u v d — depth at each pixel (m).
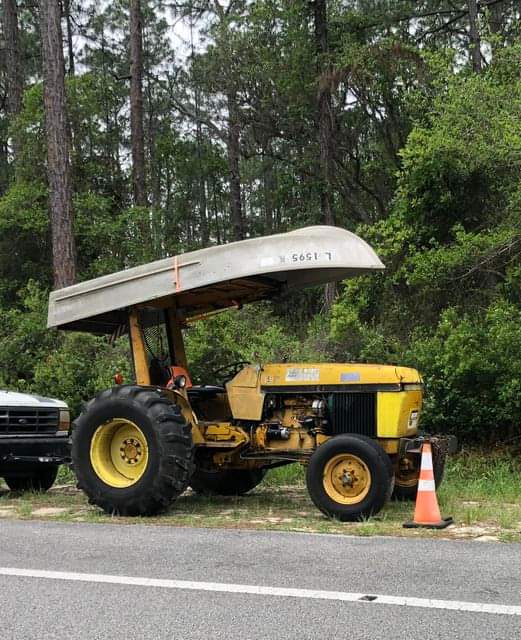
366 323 14.38
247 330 15.11
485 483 10.45
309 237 8.41
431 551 6.42
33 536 7.26
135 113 24.77
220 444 8.94
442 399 12.75
